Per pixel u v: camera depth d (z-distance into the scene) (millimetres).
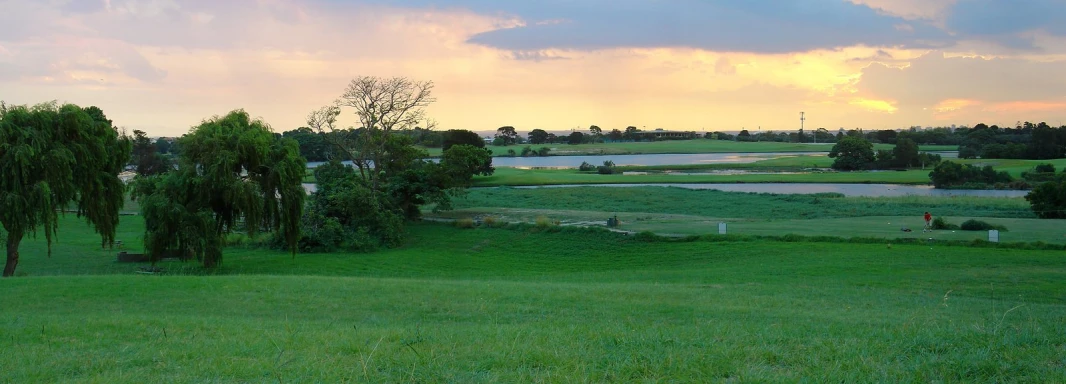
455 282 26156
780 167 154000
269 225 45750
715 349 10070
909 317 15977
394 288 22516
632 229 52562
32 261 45031
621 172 142125
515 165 179125
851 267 34031
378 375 8734
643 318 16875
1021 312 17703
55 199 36625
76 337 13117
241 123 44625
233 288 22547
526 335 12305
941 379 8109
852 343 10609
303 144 147000
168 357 10578
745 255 41000
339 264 44688
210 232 41688
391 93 66375
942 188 105562
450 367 9047
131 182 44938
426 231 59531
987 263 34094
